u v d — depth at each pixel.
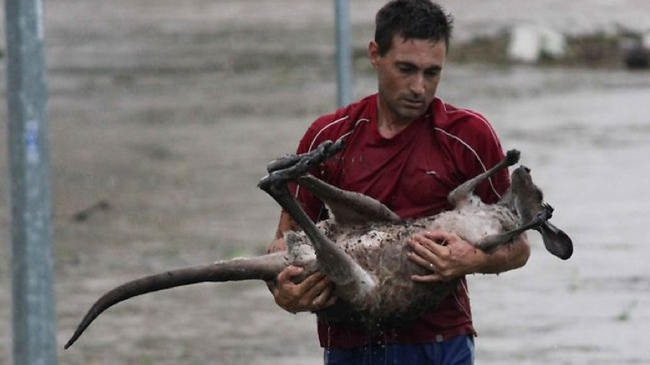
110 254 27.75
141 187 35.94
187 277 11.28
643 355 19.72
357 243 11.30
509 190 11.47
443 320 11.82
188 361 19.95
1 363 19.92
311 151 11.31
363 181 11.79
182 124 48.12
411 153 11.71
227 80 60.19
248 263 11.30
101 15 90.88
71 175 38.22
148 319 22.64
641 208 30.78
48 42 76.56
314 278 11.05
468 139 11.63
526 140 41.59
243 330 21.80
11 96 13.30
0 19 75.62
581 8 83.12
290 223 12.24
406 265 11.21
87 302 23.66
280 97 54.34
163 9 93.50
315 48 70.69
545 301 23.00
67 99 55.75
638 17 77.88
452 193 11.52
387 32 11.41
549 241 11.12
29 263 13.37
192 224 30.80
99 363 19.95
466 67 63.00
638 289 23.64
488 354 19.88
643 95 52.47
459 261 11.09
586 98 51.91
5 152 41.84
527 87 55.75
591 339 20.56
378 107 11.85
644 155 38.22
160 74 62.84
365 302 11.17
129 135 45.84
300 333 21.59
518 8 83.75
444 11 11.63
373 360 11.91
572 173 35.56
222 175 37.50
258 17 87.25
